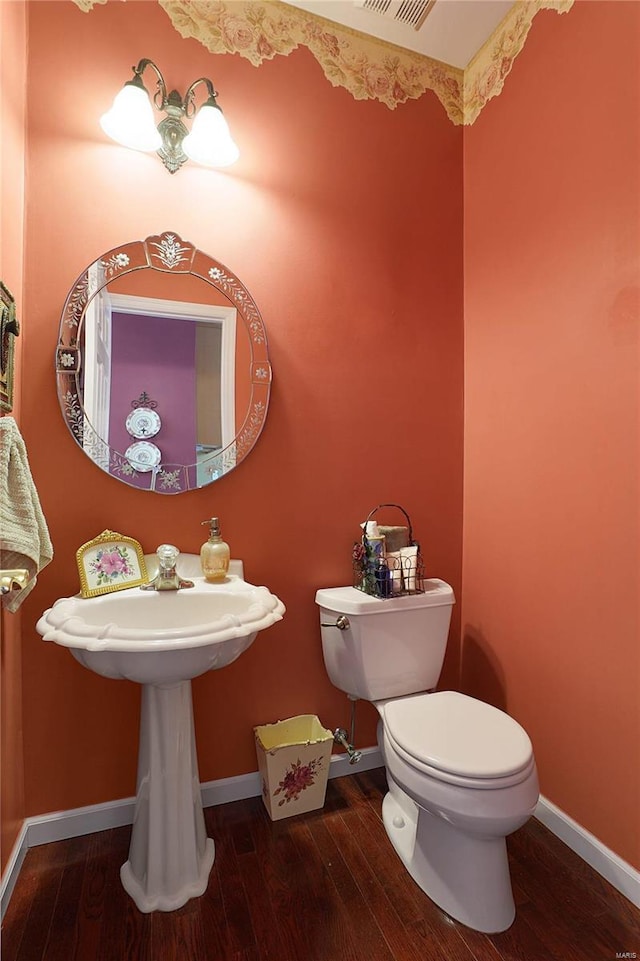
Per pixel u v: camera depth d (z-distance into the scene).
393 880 1.29
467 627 1.88
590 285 1.37
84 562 1.34
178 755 1.24
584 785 1.37
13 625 1.30
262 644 1.63
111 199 1.46
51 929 1.14
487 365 1.80
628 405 1.25
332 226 1.73
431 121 1.89
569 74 1.44
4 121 1.21
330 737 1.58
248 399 1.61
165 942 1.11
